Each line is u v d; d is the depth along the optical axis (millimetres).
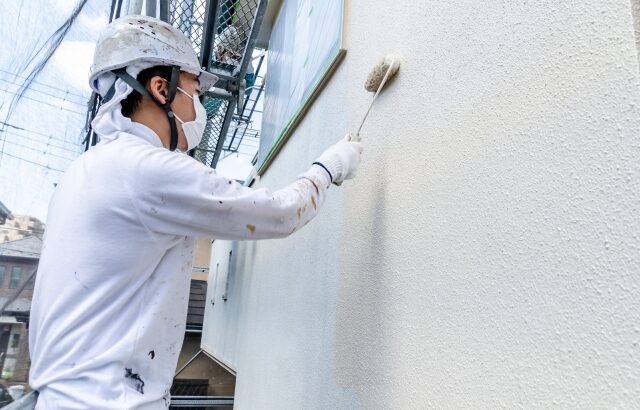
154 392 938
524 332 668
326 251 1642
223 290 4578
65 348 882
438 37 1029
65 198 988
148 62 1083
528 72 725
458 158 897
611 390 518
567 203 616
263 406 2393
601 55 585
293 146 2467
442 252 910
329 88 1863
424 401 906
